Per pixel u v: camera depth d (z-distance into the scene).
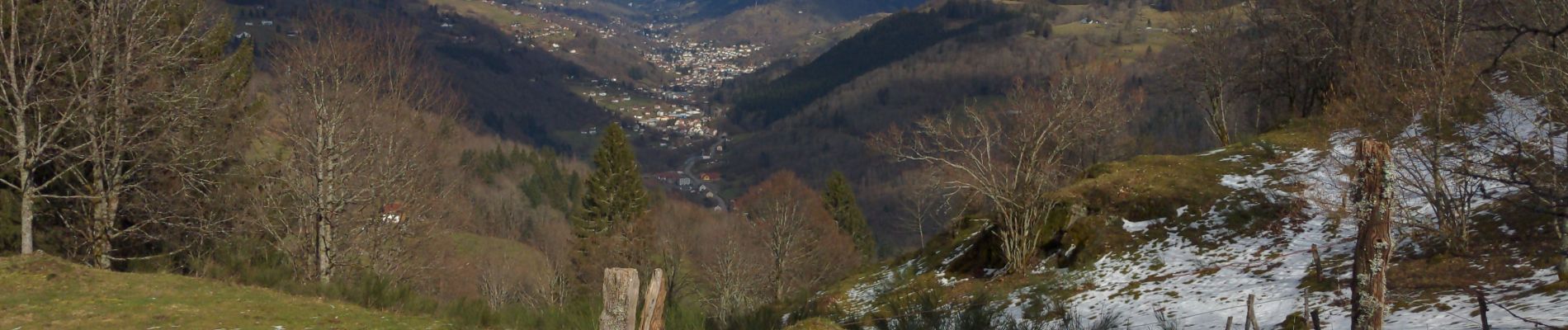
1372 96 23.12
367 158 26.19
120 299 17.36
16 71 23.69
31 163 21.44
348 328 17.03
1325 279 17.81
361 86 26.30
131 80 23.36
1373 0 31.77
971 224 36.47
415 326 17.92
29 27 23.62
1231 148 32.97
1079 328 16.58
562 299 39.91
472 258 48.16
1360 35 33.53
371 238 26.62
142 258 22.16
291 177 24.84
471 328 18.09
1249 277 20.33
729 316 16.80
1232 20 43.09
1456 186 20.72
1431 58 20.58
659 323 5.94
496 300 41.25
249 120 26.61
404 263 27.83
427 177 29.77
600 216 56.81
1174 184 28.66
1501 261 16.50
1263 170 28.69
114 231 24.23
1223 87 43.41
